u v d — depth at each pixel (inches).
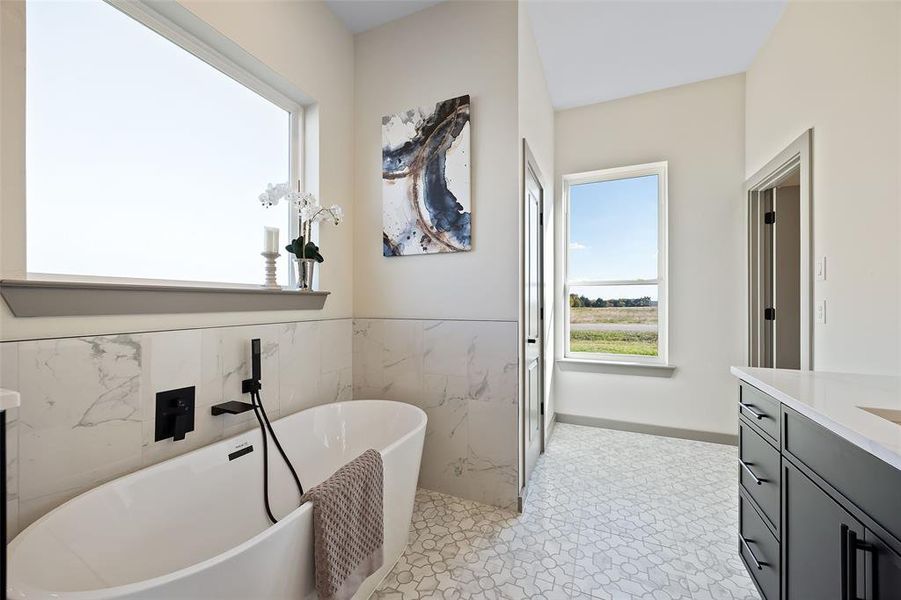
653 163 123.6
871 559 30.4
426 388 86.6
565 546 66.7
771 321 109.6
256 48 69.1
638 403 125.3
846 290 68.7
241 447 60.4
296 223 84.4
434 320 85.9
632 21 92.9
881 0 61.6
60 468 44.1
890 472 28.6
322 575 42.9
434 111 85.4
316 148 84.0
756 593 55.7
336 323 88.7
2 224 41.2
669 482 90.4
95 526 42.5
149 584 30.2
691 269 119.2
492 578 59.1
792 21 86.4
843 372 66.3
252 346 65.8
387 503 58.6
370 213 92.8
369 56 93.4
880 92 62.0
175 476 51.3
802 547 42.0
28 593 29.0
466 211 82.0
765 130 100.3
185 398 57.3
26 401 41.6
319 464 74.3
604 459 103.9
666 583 57.9
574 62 109.0
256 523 60.9
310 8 81.9
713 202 116.8
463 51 83.4
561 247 135.7
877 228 62.4
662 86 120.9
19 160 42.4
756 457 55.2
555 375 135.3
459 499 82.7
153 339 53.5
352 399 93.4
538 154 103.4
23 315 41.6
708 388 117.3
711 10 89.7
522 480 82.0
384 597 55.1
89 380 46.8
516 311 78.6
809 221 78.5
